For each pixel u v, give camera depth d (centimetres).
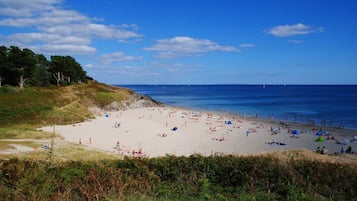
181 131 5356
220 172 1103
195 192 966
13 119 5134
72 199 830
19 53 7556
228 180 1072
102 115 7019
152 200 859
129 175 1040
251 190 997
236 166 1127
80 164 1096
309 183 1058
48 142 3356
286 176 1086
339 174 1124
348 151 3766
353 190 1033
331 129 5931
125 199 835
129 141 4375
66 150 2909
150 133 5038
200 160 1198
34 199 778
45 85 8369
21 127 4691
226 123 6494
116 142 4262
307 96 17238
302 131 5600
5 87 6481
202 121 6775
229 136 4988
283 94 19925
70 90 8031
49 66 9662
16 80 7644
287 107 10494
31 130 4256
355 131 5712
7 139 3462
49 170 987
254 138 4850
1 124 4800
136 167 1112
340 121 7062
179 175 1105
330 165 1209
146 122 6259
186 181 1060
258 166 1132
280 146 4291
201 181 1009
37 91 6981
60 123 5512
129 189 923
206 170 1134
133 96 10069
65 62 9600
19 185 838
